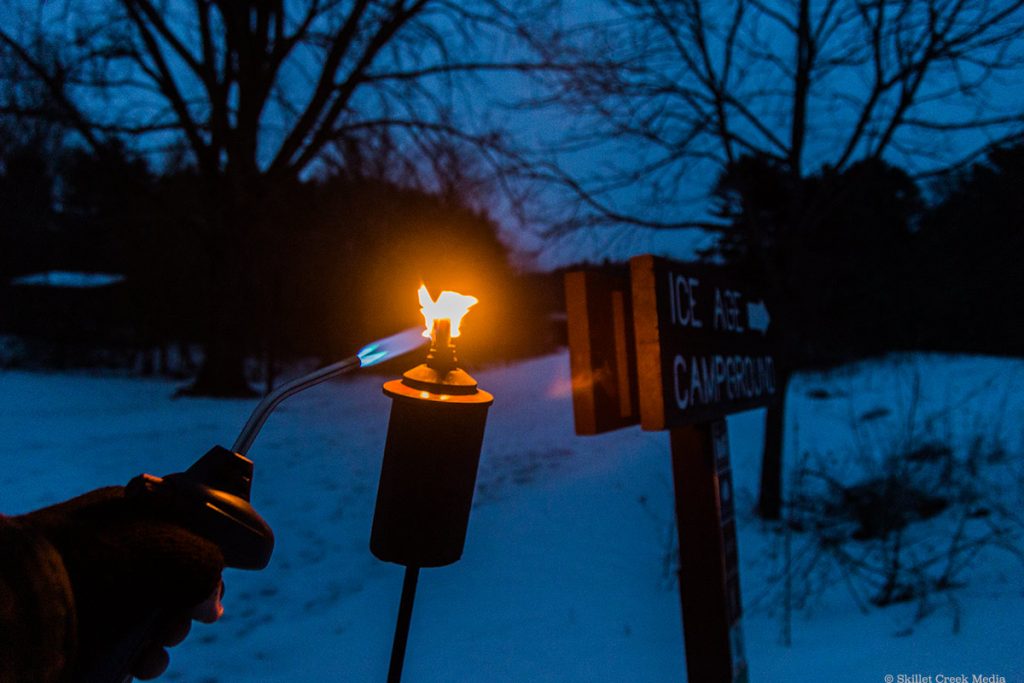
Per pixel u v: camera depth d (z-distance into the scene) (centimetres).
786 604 354
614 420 225
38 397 1652
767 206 687
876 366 1247
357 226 1728
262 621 402
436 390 105
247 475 91
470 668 320
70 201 1897
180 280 2412
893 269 691
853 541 499
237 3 1636
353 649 353
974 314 923
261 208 1706
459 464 106
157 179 1911
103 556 75
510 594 425
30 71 1356
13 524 71
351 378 2342
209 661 346
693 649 238
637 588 427
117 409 1504
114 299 2720
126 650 76
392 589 449
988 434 714
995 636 287
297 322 2528
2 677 64
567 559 490
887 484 509
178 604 79
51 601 69
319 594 448
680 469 246
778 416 616
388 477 107
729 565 249
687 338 230
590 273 219
